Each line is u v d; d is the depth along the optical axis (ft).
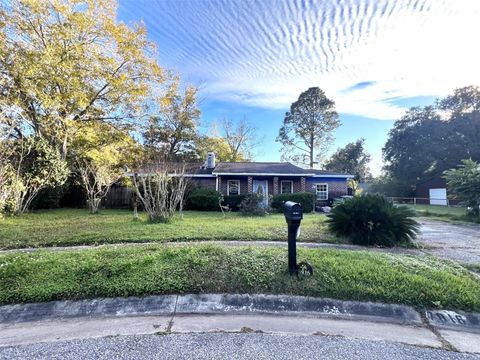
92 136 47.83
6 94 36.68
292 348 7.48
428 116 99.45
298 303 10.14
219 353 7.18
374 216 19.70
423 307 9.81
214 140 94.73
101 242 18.94
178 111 79.41
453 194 38.75
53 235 20.61
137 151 52.54
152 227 23.94
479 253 17.46
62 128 42.09
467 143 87.76
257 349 7.41
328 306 10.00
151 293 10.46
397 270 12.19
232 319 9.25
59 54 40.29
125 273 11.53
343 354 7.22
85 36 43.80
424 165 98.58
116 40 45.75
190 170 60.49
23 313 9.37
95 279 11.00
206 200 47.65
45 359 6.93
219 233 21.49
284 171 57.57
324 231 22.99
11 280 10.85
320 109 114.32
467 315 9.45
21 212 33.32
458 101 92.63
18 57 36.73
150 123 58.23
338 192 59.98
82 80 44.19
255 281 11.22
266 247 16.72
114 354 7.14
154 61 50.26
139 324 8.87
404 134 102.32
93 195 40.14
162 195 29.04
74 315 9.41
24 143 34.45
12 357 7.03
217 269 12.07
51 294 10.03
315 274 11.66
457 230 27.43
